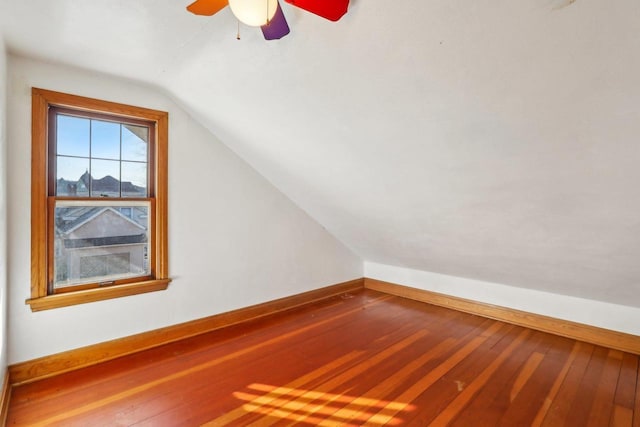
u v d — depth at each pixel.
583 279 2.60
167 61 2.01
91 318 2.29
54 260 2.17
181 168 2.70
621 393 2.04
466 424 1.75
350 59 1.55
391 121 1.84
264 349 2.60
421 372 2.28
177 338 2.72
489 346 2.71
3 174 1.79
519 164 1.76
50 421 1.71
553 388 2.09
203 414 1.80
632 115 1.26
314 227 3.90
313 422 1.76
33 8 1.48
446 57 1.36
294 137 2.39
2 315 1.77
